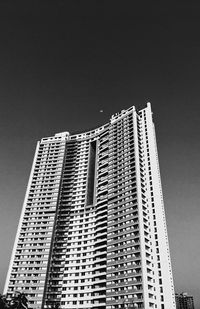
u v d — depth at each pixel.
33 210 139.75
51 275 117.88
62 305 108.19
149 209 124.94
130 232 103.12
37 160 160.50
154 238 117.69
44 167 156.12
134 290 89.69
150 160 136.75
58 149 163.50
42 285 114.06
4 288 117.06
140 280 90.19
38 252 124.31
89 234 123.94
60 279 115.44
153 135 144.12
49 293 112.62
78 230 128.50
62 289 112.56
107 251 106.56
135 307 86.62
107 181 130.75
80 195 141.25
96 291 102.75
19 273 119.81
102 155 145.62
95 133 164.25
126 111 150.00
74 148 164.75
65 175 152.50
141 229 100.62
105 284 102.06
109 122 159.25
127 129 139.62
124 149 132.50
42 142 170.25
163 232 117.69
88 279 109.81
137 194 110.69
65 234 129.88
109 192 124.75
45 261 120.69
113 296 94.56
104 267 105.81
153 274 95.25
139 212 105.19
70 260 120.12
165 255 113.12
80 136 169.75
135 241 99.56
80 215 133.25
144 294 86.62
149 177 132.62
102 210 124.44
